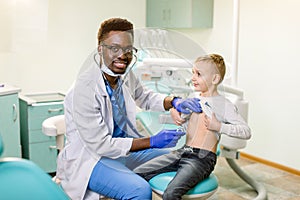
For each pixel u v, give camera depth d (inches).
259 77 126.0
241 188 102.3
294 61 113.4
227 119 62.5
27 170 22.3
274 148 123.0
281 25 116.3
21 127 114.6
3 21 116.4
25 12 120.7
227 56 136.9
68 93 56.6
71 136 56.1
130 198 51.7
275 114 121.6
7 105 97.7
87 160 54.9
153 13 153.9
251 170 119.6
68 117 56.1
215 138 60.4
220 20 138.7
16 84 127.3
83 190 54.2
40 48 127.0
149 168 56.9
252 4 125.6
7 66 124.6
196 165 56.4
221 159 127.2
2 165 21.8
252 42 127.2
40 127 108.7
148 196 52.0
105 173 53.2
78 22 138.8
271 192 101.1
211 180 57.9
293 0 111.7
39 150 109.5
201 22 140.3
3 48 118.1
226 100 65.9
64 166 57.1
